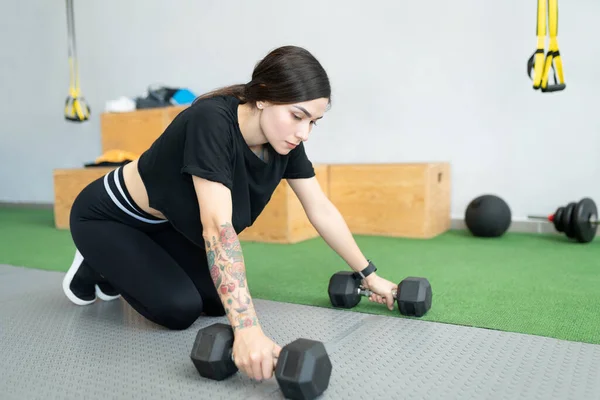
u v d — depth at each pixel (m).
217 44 4.07
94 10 4.60
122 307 1.72
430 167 3.03
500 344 1.28
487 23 3.14
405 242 2.93
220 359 1.08
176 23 4.23
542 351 1.23
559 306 1.61
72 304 1.76
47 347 1.35
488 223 2.96
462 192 3.35
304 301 1.73
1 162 5.32
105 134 4.09
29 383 1.12
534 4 3.00
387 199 3.15
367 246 2.81
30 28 4.94
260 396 1.03
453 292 1.81
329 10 3.59
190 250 1.52
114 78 4.60
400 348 1.27
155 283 1.39
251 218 1.34
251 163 1.22
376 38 3.46
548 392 1.01
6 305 1.75
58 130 4.95
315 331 1.41
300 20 3.71
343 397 1.01
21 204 5.25
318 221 1.46
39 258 2.61
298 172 1.39
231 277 1.03
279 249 2.77
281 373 0.97
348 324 1.46
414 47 3.36
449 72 3.28
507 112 3.15
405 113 3.44
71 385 1.11
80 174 3.57
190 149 1.11
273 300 1.75
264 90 1.08
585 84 2.94
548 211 3.12
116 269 1.41
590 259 2.37
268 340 1.01
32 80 5.01
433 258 2.46
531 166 3.13
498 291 1.82
